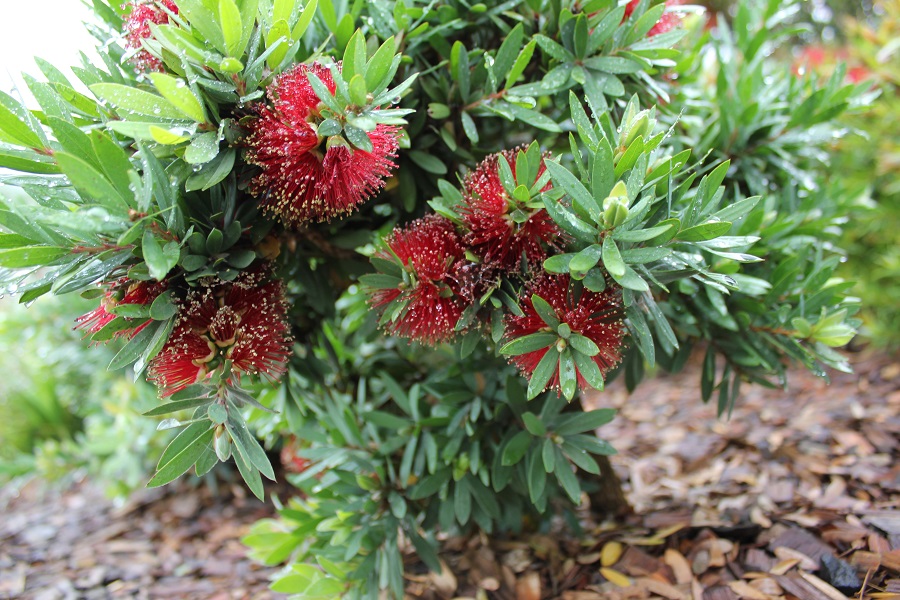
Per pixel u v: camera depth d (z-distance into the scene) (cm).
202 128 28
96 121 31
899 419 58
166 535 62
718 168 29
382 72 27
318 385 43
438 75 36
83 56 30
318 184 29
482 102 35
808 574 37
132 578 54
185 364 29
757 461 55
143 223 26
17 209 25
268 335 31
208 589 50
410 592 44
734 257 28
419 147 37
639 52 34
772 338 37
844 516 42
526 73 38
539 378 28
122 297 29
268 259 34
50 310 81
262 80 28
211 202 31
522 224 30
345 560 37
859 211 52
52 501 79
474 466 38
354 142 26
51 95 28
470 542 48
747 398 75
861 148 77
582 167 29
